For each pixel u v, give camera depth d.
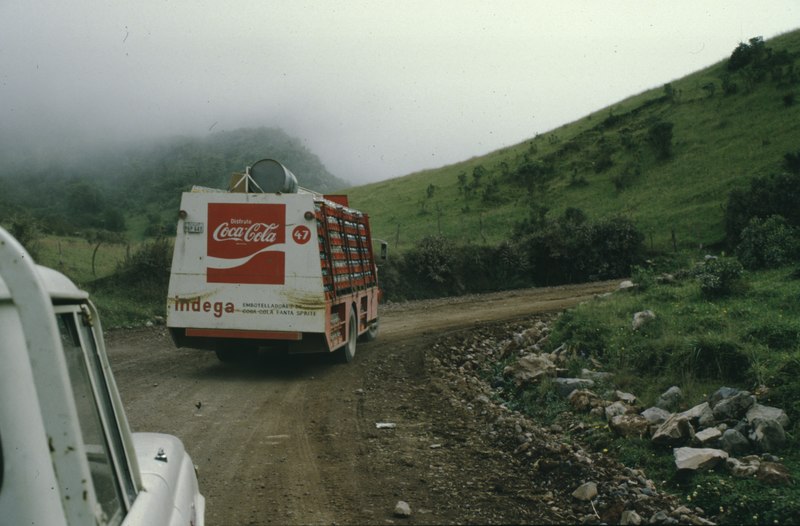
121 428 2.32
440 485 6.27
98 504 1.76
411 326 19.64
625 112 76.50
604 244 37.47
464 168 79.12
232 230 11.80
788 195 33.25
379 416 9.03
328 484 6.27
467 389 10.62
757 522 5.24
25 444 1.58
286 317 11.69
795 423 7.00
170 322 11.84
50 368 1.61
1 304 1.58
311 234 11.66
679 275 18.33
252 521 5.33
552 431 8.21
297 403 9.83
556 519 5.49
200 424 8.49
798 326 9.58
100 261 28.16
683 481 6.21
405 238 49.44
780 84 64.12
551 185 62.22
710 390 8.48
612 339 11.15
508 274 35.53
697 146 59.25
